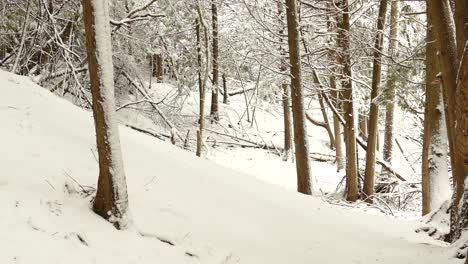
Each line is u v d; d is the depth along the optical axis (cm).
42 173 566
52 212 500
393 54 1638
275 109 2670
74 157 650
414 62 1493
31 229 455
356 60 1634
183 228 601
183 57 1962
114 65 1805
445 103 842
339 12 1599
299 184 1366
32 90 913
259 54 2094
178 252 548
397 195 1662
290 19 1350
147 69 2469
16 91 853
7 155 579
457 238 689
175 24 1728
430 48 1145
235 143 2470
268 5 1761
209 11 2247
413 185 1777
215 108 2625
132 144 857
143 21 1711
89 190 578
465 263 572
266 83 2355
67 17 1450
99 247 488
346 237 788
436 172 1129
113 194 536
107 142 533
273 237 695
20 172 550
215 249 582
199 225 626
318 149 2675
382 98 1511
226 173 956
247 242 643
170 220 605
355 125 1672
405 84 1499
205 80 1408
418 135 2744
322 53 1709
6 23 1368
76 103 1633
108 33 538
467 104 630
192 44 1912
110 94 536
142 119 2120
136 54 1791
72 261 440
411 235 897
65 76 1443
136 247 520
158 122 2119
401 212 1563
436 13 731
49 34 1356
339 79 1714
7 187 509
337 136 2284
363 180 1702
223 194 773
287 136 2402
